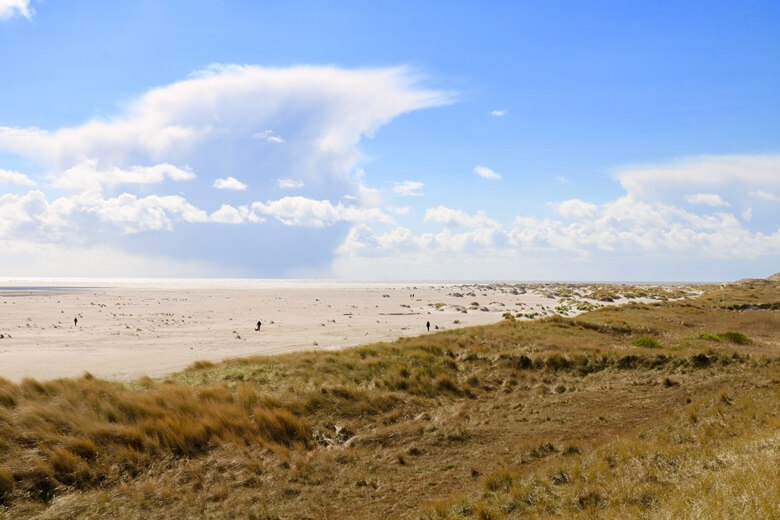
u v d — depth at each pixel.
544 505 9.44
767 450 9.80
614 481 9.98
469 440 15.13
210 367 25.95
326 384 20.09
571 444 13.91
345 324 62.41
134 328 57.06
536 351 26.97
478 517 9.38
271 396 18.02
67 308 87.81
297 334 50.75
